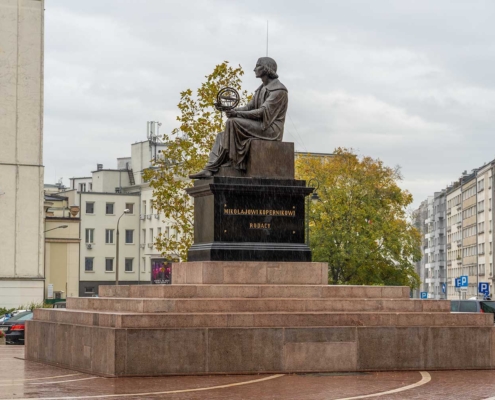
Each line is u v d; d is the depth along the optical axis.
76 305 28.52
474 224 155.50
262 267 26.53
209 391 20.45
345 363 24.64
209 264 26.20
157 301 24.03
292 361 24.20
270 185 27.14
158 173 49.47
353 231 78.44
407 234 81.06
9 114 80.62
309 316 24.53
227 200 26.83
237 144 27.47
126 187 136.62
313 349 24.39
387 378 23.31
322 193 79.62
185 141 48.62
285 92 28.02
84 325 25.16
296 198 27.34
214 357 23.66
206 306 24.38
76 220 117.50
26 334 30.14
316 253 78.19
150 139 134.88
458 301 52.75
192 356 23.52
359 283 79.62
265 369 23.98
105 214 132.25
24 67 80.75
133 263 133.38
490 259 143.62
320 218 78.81
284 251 27.00
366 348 24.83
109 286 28.03
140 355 23.22
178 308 24.14
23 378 23.44
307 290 25.83
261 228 27.00
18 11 80.38
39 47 81.06
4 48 80.25
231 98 28.14
